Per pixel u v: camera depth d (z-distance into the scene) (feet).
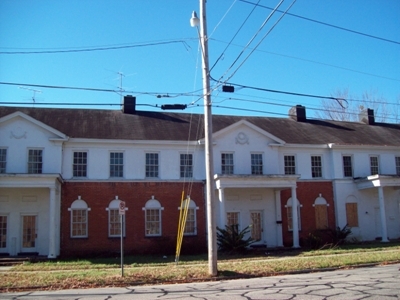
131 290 46.85
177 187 99.55
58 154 92.43
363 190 114.83
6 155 90.17
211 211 57.00
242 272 58.49
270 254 87.92
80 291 47.09
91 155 95.96
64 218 92.02
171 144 100.37
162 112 114.42
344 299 36.35
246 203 104.12
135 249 94.84
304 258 75.15
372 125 136.15
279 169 108.27
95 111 109.19
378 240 113.09
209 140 57.67
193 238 98.22
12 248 88.33
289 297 38.14
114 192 95.91
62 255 90.48
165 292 44.39
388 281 46.06
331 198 112.06
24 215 90.33
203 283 51.78
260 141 106.01
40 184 84.28
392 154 120.57
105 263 77.20
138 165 98.43
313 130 122.11
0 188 89.45
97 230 93.45
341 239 103.65
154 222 97.30
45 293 45.83
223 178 94.32
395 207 118.42
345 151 115.24
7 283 51.34
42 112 104.27
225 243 89.30
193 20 58.59
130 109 110.83
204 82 58.59
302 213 108.47
